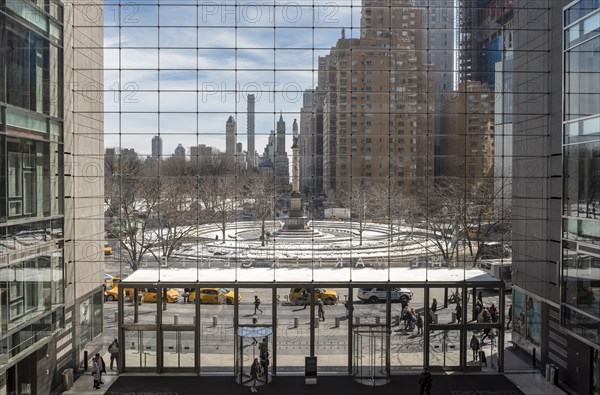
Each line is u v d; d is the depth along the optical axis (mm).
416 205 36781
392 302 31078
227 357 28344
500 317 27516
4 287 20219
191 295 34562
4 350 20203
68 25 26562
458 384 25734
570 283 24031
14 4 21109
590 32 22312
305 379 25672
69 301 26609
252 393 24469
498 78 32219
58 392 24844
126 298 36406
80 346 28078
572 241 23844
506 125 31719
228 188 36594
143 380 26234
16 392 23094
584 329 22859
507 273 37438
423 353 27719
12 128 21047
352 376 26625
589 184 22500
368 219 37469
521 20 30422
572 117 23859
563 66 24531
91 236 29375
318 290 33781
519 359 29547
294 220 39375
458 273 29688
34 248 22781
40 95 23547
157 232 37156
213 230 37344
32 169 22812
